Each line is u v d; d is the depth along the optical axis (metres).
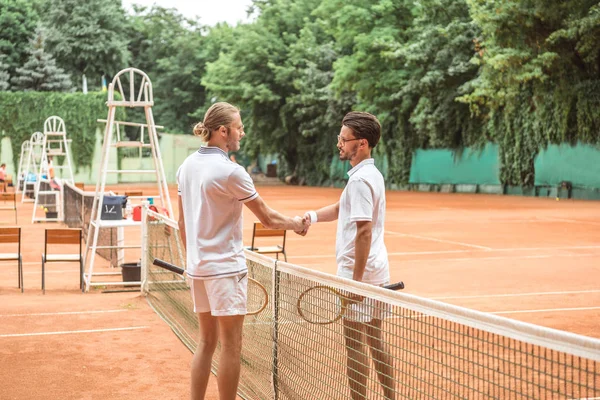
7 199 23.25
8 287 10.70
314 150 59.56
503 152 39.16
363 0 44.22
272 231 11.78
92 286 10.69
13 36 66.88
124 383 5.56
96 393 5.30
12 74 65.69
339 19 44.00
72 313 8.38
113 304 9.01
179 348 6.68
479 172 41.50
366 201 4.21
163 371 5.90
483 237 16.84
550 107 35.38
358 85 44.69
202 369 4.41
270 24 59.00
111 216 10.81
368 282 4.38
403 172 47.62
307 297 4.34
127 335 7.21
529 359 5.56
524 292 9.42
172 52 79.06
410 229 19.12
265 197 39.50
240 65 57.84
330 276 4.06
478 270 11.55
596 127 33.44
